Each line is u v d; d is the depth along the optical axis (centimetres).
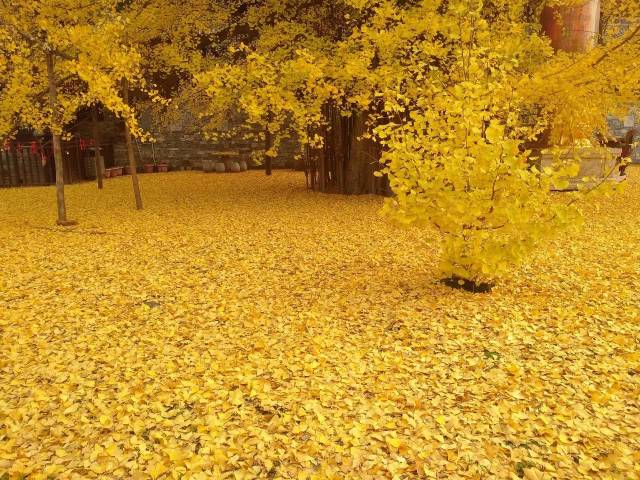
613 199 1362
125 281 733
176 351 515
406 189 627
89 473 332
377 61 1139
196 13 1332
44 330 566
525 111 1185
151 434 372
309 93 1156
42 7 975
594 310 588
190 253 880
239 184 1814
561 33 1371
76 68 990
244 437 367
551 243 907
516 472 325
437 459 339
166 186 1792
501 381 438
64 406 412
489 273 626
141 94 1597
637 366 457
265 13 1341
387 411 399
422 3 948
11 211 1311
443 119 660
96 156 1733
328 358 493
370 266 793
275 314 610
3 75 1102
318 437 363
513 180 586
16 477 324
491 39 932
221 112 1672
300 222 1130
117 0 1059
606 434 359
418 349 509
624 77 941
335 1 1282
